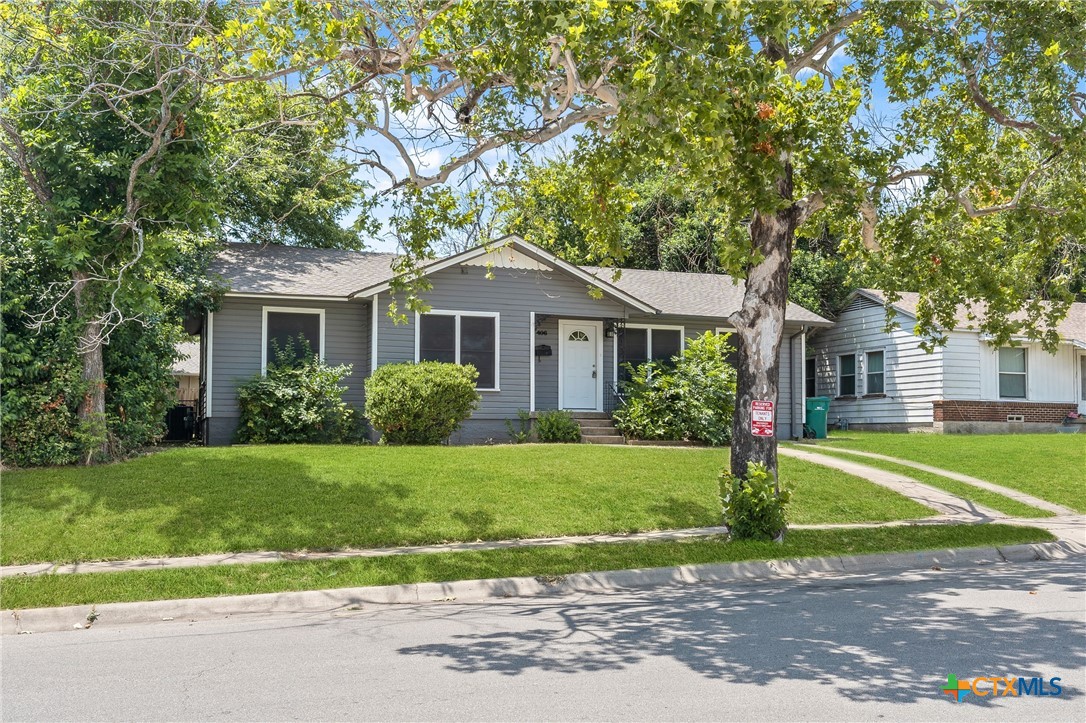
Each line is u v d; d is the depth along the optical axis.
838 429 30.64
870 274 16.11
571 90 10.80
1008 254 15.23
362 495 13.24
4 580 9.26
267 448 17.02
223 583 9.43
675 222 33.88
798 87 11.73
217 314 20.91
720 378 21.89
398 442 19.44
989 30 12.31
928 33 12.58
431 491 13.70
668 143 10.02
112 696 5.68
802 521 13.55
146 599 8.91
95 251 13.73
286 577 9.69
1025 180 13.38
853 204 11.17
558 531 12.33
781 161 11.52
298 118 12.66
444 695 5.55
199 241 18.84
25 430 14.15
